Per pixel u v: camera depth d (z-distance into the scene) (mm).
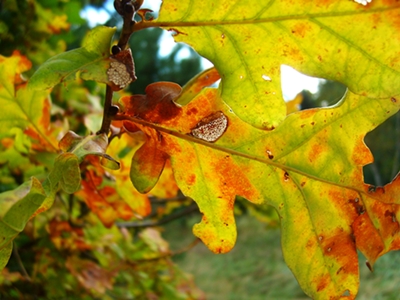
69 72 116
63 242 309
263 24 118
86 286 312
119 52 122
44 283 313
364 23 112
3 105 186
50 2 278
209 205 151
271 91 120
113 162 132
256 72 121
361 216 144
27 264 324
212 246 151
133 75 119
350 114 141
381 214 143
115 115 140
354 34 113
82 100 306
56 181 120
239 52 121
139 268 394
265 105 120
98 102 315
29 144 202
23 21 277
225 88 121
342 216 144
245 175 147
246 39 120
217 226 151
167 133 145
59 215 300
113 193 201
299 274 143
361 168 143
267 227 439
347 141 142
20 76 183
